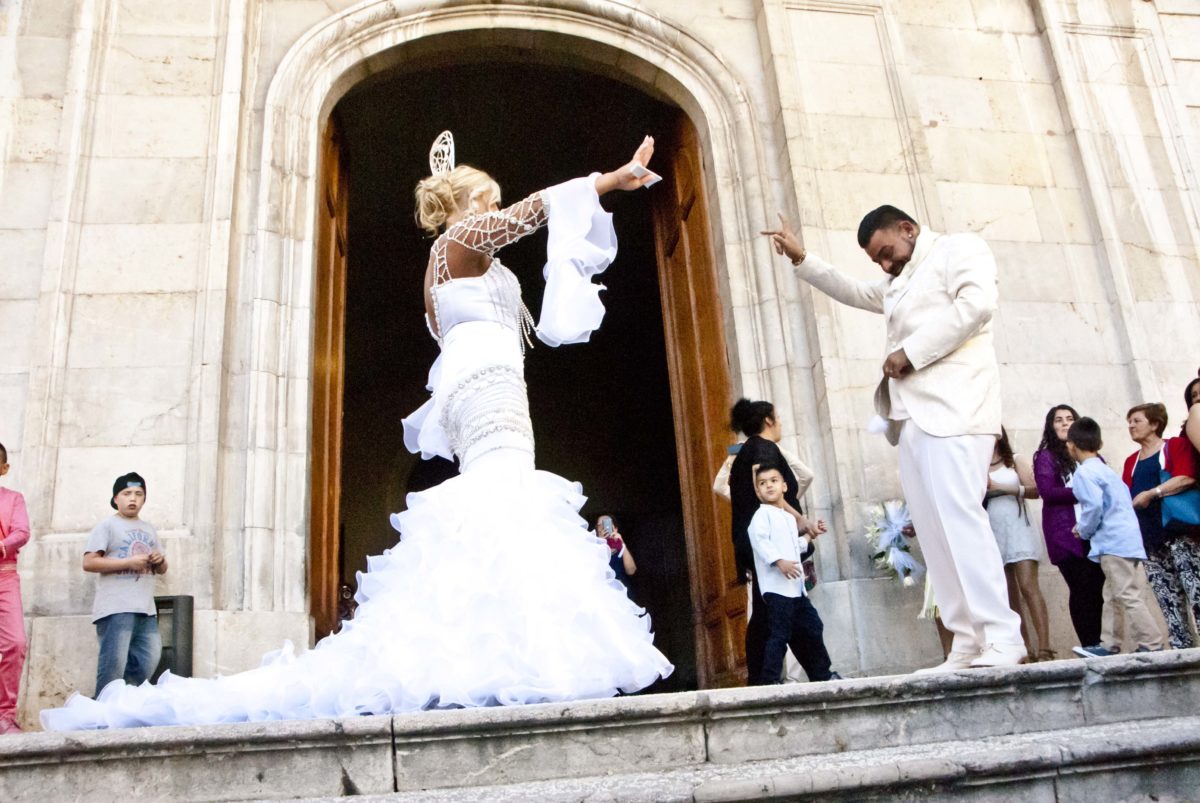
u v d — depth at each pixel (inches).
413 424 138.6
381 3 299.3
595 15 311.3
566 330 116.2
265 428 249.8
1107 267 311.1
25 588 224.8
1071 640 262.2
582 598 115.6
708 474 304.5
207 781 98.3
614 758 104.9
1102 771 101.1
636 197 485.4
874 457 268.8
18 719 213.5
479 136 443.2
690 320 325.7
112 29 281.3
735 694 109.7
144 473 239.8
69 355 248.2
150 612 209.9
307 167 279.9
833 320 279.1
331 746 100.5
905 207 301.9
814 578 220.1
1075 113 329.1
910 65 328.8
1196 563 211.9
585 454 603.2
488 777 101.5
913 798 95.8
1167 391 300.2
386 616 115.4
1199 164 332.5
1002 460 246.7
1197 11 360.2
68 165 263.3
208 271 257.0
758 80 316.2
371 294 549.6
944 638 243.3
